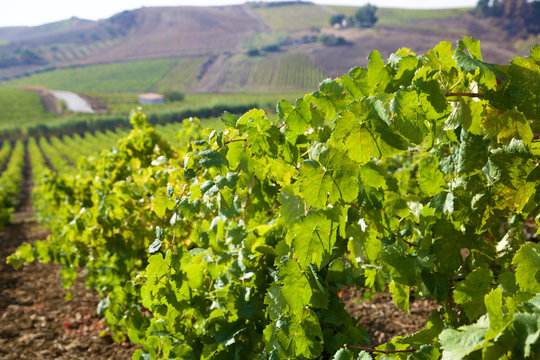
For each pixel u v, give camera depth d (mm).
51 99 136000
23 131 89688
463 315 1485
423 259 1479
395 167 5980
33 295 6445
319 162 1209
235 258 2117
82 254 4195
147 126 5055
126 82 159000
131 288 2742
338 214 1213
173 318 1961
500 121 1221
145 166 4875
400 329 3998
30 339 4680
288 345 1379
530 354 807
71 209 5805
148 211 3604
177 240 3479
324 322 1816
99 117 97562
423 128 1169
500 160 1250
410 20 171500
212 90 136500
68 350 4387
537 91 1178
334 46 154875
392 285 1531
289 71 139625
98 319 5273
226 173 1394
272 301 1422
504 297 1202
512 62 1195
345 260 1960
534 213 1383
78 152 65438
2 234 13938
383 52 131625
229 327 1813
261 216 2125
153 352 2107
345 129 1194
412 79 1256
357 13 177875
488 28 133875
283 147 1489
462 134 1363
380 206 1351
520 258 1051
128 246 3795
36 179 43031
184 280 1856
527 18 130375
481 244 1478
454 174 1466
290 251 1351
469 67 1123
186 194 1527
